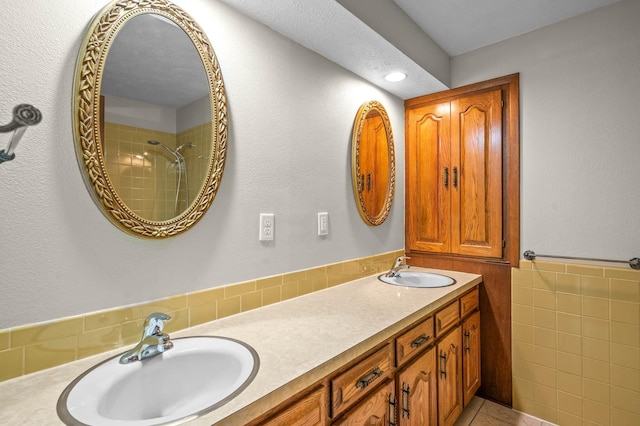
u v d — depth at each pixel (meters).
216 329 1.14
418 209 2.36
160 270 1.08
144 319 1.03
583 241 1.75
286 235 1.50
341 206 1.83
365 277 2.00
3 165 0.78
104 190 0.93
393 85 2.12
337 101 1.80
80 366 0.87
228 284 1.27
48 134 0.85
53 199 0.86
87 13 0.92
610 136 1.67
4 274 0.79
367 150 2.01
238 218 1.30
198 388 0.97
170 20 1.08
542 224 1.87
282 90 1.48
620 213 1.64
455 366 1.73
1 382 0.78
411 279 2.15
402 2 1.62
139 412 0.87
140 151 1.01
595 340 1.70
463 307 1.84
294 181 1.54
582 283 1.74
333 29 1.45
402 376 1.28
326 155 1.72
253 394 0.74
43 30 0.84
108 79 0.94
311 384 0.86
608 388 1.66
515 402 1.95
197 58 1.15
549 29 1.84
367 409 1.09
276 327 1.16
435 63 2.00
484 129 2.07
